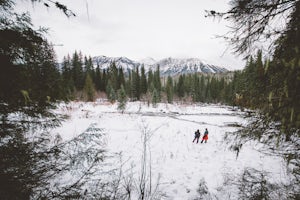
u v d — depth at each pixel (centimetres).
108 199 284
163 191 542
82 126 1350
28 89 253
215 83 6812
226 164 768
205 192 541
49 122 335
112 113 2483
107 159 729
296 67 159
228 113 3316
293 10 196
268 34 234
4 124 262
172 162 796
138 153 864
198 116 2844
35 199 238
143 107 3903
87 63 6028
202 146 1068
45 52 272
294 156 226
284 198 301
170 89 5472
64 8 236
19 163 237
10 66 229
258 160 763
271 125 222
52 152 287
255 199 304
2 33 217
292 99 169
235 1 224
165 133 1393
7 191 201
